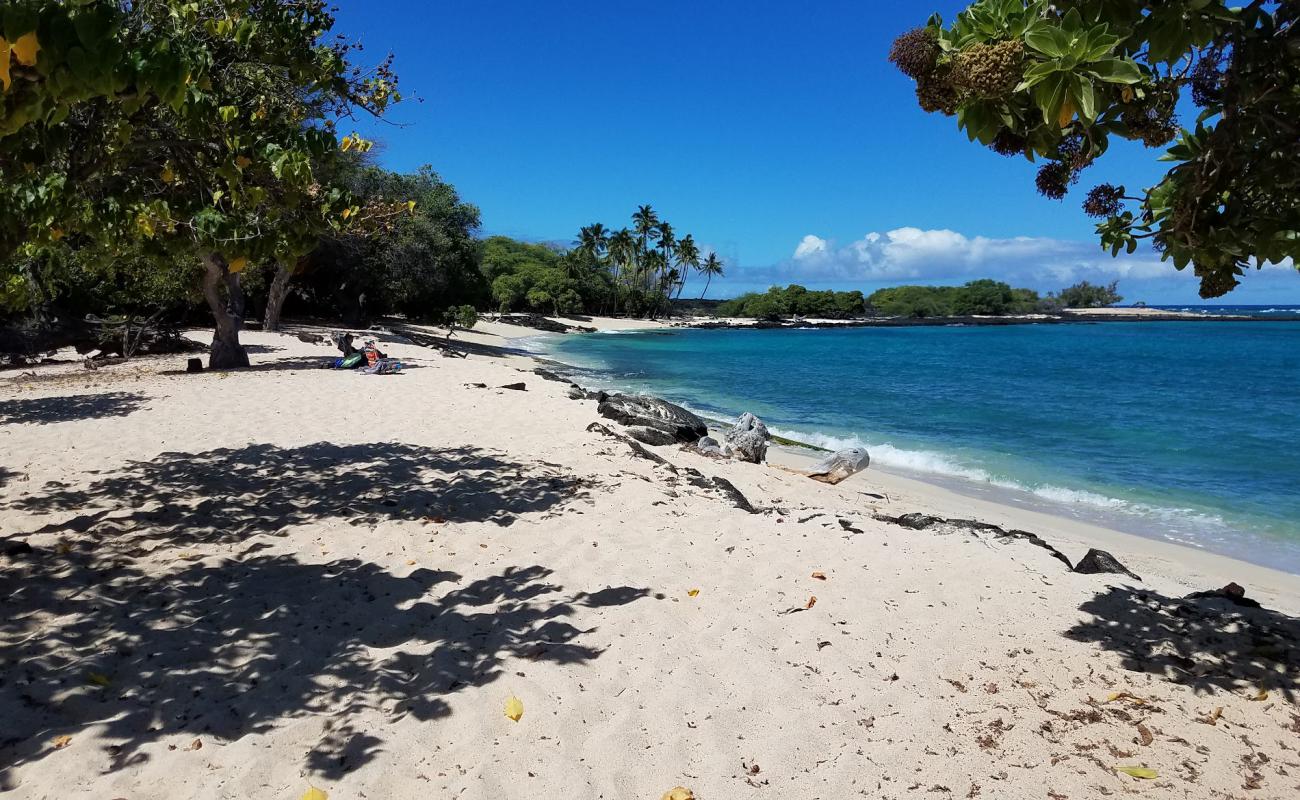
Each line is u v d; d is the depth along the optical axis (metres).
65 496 6.79
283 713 3.43
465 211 52.56
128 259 7.30
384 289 42.16
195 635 4.16
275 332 30.00
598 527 6.59
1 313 20.17
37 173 4.52
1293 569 8.30
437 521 6.56
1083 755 3.31
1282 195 3.54
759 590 5.23
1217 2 2.96
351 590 4.91
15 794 2.77
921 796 3.00
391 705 3.53
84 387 14.07
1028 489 12.24
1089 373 36.91
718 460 11.05
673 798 2.91
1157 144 3.41
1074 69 2.62
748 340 73.62
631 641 4.32
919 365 41.94
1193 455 15.49
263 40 5.92
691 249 115.50
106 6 2.86
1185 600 5.16
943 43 2.98
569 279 97.12
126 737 3.19
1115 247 3.92
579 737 3.33
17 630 4.09
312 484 7.61
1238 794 3.05
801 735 3.40
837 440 16.59
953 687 3.91
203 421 10.82
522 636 4.33
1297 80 3.12
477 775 3.01
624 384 28.59
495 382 17.41
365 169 37.38
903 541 6.45
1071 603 5.07
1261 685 3.92
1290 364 43.03
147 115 4.70
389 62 7.54
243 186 5.15
